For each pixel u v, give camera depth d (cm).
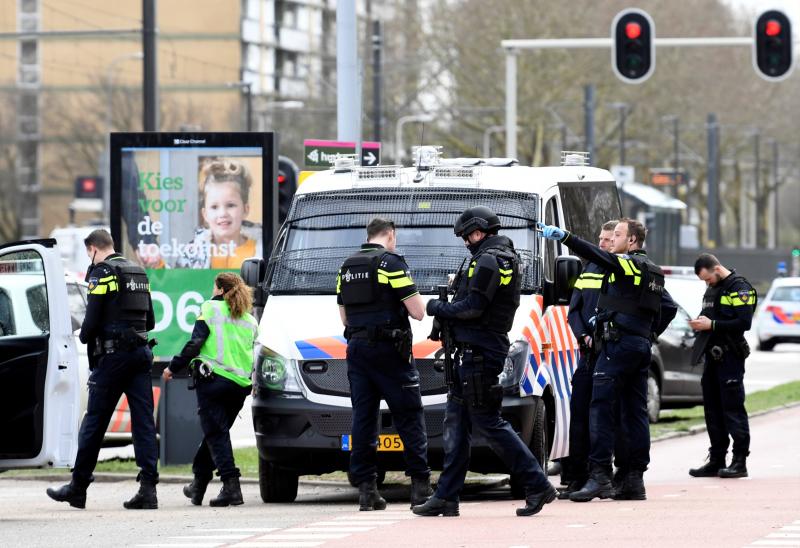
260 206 4953
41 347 3606
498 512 3409
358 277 3400
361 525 3141
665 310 3753
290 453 3753
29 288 3659
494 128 17900
